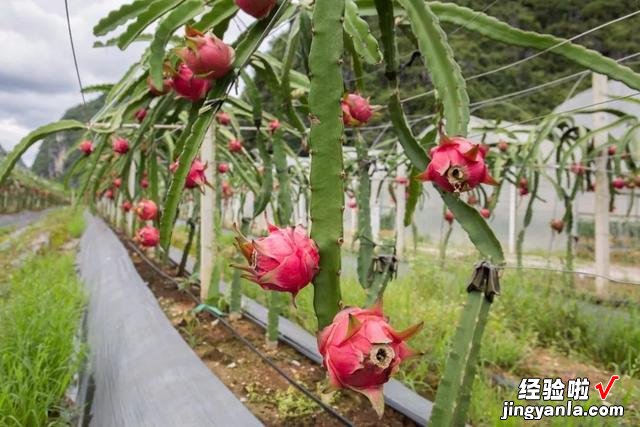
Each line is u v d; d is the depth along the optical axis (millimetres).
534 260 7191
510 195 8094
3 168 1553
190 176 1805
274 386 1854
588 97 5469
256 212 2242
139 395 1879
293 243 682
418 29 949
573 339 2963
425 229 9391
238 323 2707
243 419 1548
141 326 2645
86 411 2350
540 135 3578
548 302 3330
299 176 5273
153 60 1129
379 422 1562
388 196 9359
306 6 1260
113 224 10984
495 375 2375
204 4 1140
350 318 574
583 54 1149
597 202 3959
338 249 744
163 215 1025
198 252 3547
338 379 586
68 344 2477
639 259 6621
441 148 814
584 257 7207
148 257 5574
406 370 2215
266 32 970
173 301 3258
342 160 762
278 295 2295
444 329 2633
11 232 14828
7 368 2141
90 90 2648
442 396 887
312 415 1605
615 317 3004
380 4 966
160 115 1849
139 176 3133
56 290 3557
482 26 1221
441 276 4105
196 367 1973
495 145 4309
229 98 2648
